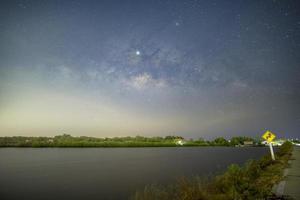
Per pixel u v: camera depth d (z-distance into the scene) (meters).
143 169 30.72
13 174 29.83
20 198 16.14
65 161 49.97
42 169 35.16
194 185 10.51
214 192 9.79
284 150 32.47
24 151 103.38
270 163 16.95
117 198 14.38
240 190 8.68
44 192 17.98
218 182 10.99
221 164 31.94
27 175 28.58
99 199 14.50
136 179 21.83
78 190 18.08
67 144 171.38
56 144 170.62
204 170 25.53
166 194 11.36
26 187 20.38
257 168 13.63
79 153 86.19
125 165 38.50
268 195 7.45
